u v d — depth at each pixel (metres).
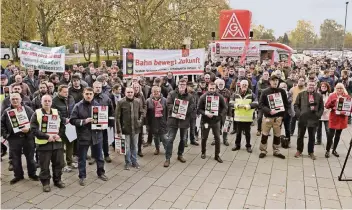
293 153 9.07
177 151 9.23
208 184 7.05
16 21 28.20
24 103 7.73
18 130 6.75
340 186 6.96
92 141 7.01
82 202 6.24
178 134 10.99
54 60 12.29
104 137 8.21
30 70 10.95
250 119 9.00
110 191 6.71
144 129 11.41
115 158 8.67
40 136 6.46
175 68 11.94
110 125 8.13
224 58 21.52
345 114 8.38
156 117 8.73
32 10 28.97
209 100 8.22
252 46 21.89
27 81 10.85
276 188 6.86
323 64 24.16
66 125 7.46
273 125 8.62
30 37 29.55
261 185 7.00
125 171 7.76
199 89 10.16
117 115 7.68
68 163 7.79
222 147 9.60
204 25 26.64
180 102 8.00
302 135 8.66
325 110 9.33
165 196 6.50
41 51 12.19
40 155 6.59
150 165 8.16
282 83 9.87
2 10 27.47
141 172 7.71
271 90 8.57
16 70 12.26
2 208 5.97
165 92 10.74
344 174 7.57
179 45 23.83
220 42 22.05
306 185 7.00
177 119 8.10
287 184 7.05
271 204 6.18
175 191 6.72
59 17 27.55
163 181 7.21
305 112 8.48
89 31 21.80
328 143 8.73
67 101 7.88
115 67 13.12
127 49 11.12
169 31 23.66
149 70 11.51
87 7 21.03
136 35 22.94
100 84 7.56
